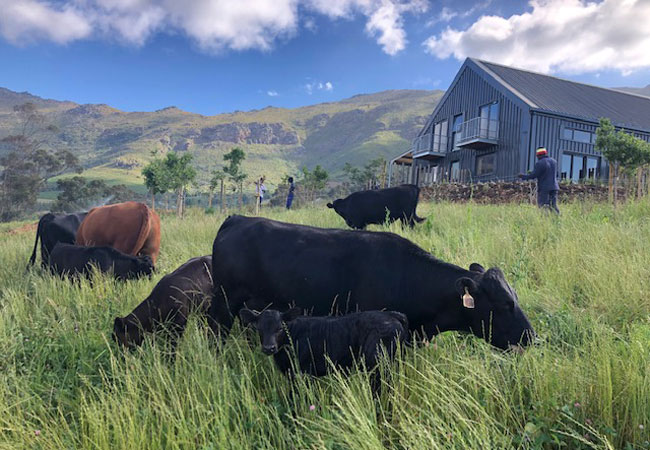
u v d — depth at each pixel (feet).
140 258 22.91
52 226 29.63
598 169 83.10
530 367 11.07
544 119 77.92
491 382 10.56
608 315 14.99
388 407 11.01
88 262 22.76
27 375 13.07
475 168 90.17
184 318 15.94
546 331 14.21
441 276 12.64
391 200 34.24
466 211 39.42
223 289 15.01
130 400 10.75
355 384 10.82
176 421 9.86
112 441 10.02
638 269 17.28
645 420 9.23
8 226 84.12
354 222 35.17
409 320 13.06
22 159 219.41
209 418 10.41
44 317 16.94
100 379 13.28
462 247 21.80
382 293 12.97
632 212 30.73
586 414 9.84
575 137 80.74
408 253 13.24
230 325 15.35
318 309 13.55
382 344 11.05
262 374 12.92
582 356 12.19
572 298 17.15
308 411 10.68
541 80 96.48
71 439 10.09
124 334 15.01
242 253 14.37
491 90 86.38
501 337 11.87
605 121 43.70
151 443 9.64
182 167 89.56
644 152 41.91
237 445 9.34
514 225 26.48
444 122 101.50
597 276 17.06
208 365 12.27
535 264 20.40
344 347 11.71
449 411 9.85
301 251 13.69
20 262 30.32
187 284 16.43
